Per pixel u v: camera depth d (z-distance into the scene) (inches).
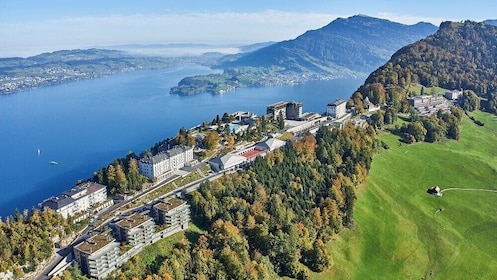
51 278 7800.2
